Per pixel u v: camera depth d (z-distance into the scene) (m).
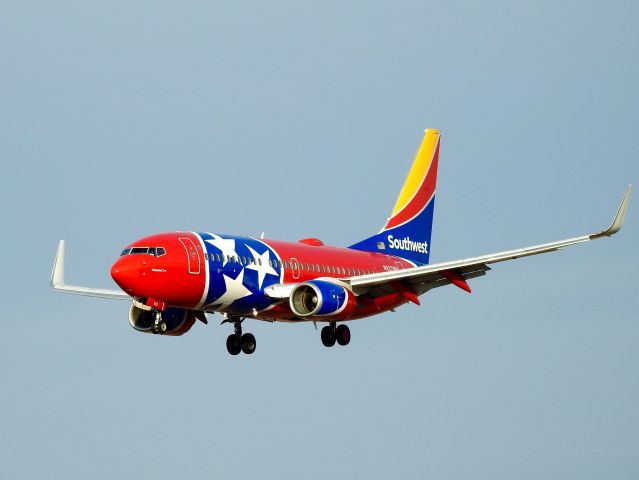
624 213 191.12
